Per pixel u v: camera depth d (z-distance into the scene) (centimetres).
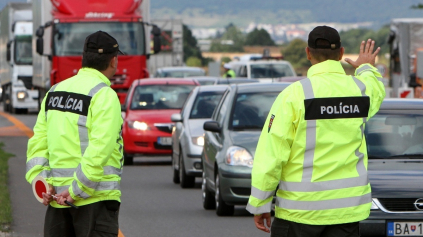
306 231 1323
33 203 3020
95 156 1361
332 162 1320
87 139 1409
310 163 1317
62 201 1389
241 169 2677
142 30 6456
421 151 2200
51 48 6350
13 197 3175
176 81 5000
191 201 3262
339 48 1364
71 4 6391
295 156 1323
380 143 2228
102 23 6381
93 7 6391
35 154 1465
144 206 3106
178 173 3866
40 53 6488
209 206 3012
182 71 8694
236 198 2694
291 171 1327
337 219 1319
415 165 2127
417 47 7931
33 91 10206
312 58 1370
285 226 1340
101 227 1412
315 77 1344
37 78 8012
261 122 2892
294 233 1333
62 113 1418
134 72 6431
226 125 2891
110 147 1374
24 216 2722
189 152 3581
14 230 2452
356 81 1358
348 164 1327
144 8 6550
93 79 1420
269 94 3028
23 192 3325
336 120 1324
